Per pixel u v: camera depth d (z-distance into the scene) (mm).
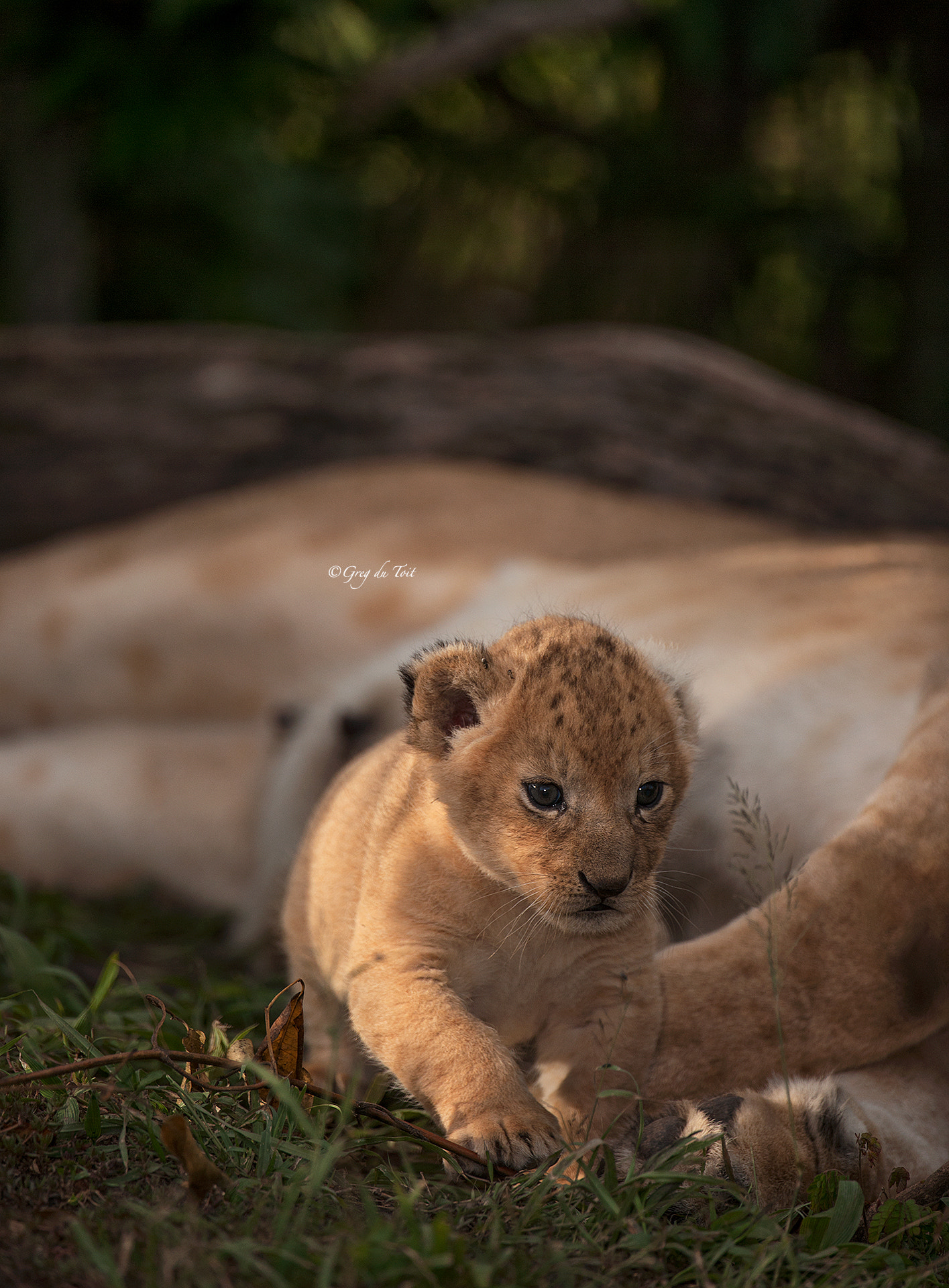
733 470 12031
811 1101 4551
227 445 11867
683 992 4789
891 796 5195
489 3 21531
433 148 24328
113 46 15594
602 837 4348
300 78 18281
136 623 10234
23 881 9422
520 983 4656
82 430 11758
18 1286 3246
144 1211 3500
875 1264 3834
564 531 10094
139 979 6863
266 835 8602
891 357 23297
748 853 6254
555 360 12195
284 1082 3869
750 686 6793
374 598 9812
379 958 4457
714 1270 3805
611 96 25062
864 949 4871
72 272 17047
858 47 22516
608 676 4496
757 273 23844
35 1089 4258
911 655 6641
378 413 11969
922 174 22062
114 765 9703
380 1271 3344
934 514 12141
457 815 4473
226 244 20219
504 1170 3992
